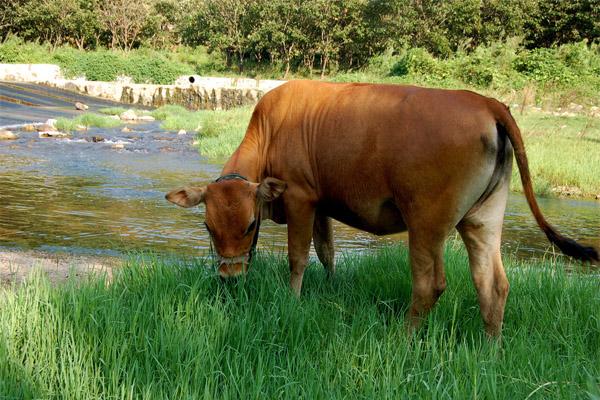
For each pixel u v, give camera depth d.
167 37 54.75
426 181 4.04
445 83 32.66
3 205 10.13
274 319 4.02
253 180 4.80
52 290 4.37
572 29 44.56
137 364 3.49
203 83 40.94
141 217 9.66
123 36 50.56
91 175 13.54
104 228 8.77
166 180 13.20
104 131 22.69
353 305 4.76
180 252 7.53
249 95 35.28
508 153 4.07
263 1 46.72
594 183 13.60
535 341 4.05
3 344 3.56
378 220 4.45
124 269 5.18
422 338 4.22
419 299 4.20
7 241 7.79
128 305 4.31
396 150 4.11
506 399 3.30
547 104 27.39
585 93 28.92
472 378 3.37
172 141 20.53
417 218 4.11
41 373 3.44
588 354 3.98
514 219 10.65
